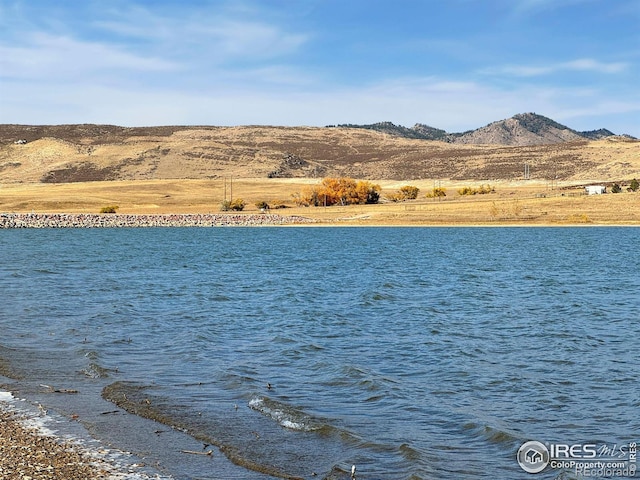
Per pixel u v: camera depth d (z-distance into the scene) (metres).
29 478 12.48
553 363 23.84
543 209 150.12
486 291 45.66
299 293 43.59
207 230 137.25
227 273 57.03
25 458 13.51
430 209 156.62
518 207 147.75
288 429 15.98
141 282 48.78
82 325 29.50
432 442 15.47
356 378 20.88
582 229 129.50
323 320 32.84
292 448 14.80
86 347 24.53
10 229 138.88
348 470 13.66
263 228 143.62
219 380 20.33
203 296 41.28
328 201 178.75
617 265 65.94
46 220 146.88
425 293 44.34
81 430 15.44
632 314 35.59
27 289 42.91
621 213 142.00
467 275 56.59
